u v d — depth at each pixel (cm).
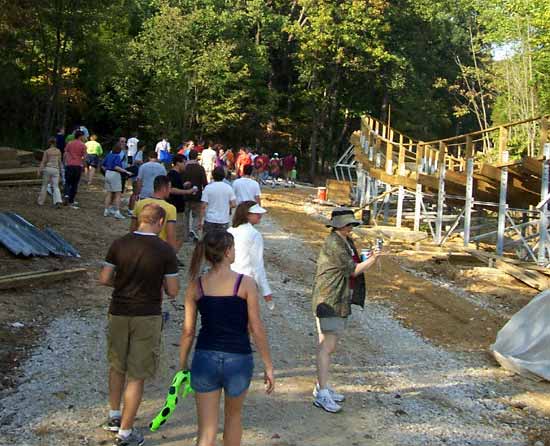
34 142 3133
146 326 509
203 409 424
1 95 3148
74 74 3388
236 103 4312
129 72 3825
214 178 1102
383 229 1805
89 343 752
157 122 3909
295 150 4984
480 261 1484
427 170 2073
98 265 1096
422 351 866
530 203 1780
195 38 4066
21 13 2520
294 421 609
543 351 806
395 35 4603
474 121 6153
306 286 1177
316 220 2044
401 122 4897
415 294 1174
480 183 1731
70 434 538
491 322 1012
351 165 3161
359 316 1014
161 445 532
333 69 4553
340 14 4288
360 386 717
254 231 637
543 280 1266
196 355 426
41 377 645
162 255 514
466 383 755
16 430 538
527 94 3200
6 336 736
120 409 552
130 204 1595
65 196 1617
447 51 5550
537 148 2889
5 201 1523
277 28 4662
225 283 432
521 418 664
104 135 4288
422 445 582
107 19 2848
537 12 2478
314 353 812
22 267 991
